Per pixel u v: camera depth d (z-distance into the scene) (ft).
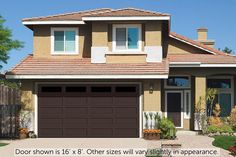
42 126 89.86
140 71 88.48
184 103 101.91
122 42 94.32
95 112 89.61
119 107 89.45
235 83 105.70
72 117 89.71
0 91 99.25
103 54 93.81
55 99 90.17
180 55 107.65
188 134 96.43
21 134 87.97
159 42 92.89
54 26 98.07
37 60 95.71
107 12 93.66
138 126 89.20
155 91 88.79
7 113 89.97
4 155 64.44
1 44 81.92
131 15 91.81
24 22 96.58
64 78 88.38
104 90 89.92
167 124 86.07
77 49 97.81
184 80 102.22
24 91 90.17
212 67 98.37
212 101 102.27
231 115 99.04
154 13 92.02
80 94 89.92
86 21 93.81
